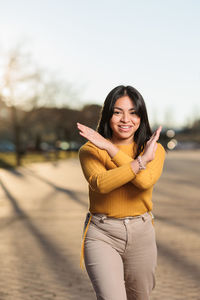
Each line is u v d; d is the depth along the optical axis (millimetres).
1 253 6797
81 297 4750
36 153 62500
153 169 2760
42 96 38156
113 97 2861
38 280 5375
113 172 2623
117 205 2785
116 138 2969
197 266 5941
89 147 2838
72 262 6234
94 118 48312
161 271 5715
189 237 7898
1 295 4801
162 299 4633
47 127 57938
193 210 11195
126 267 2861
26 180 20922
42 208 11773
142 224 2818
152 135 2740
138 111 2871
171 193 15258
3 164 34156
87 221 2869
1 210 11445
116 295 2625
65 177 22969
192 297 4688
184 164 36500
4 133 72062
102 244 2789
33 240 7770
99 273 2693
